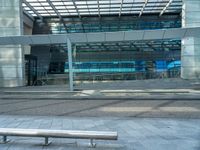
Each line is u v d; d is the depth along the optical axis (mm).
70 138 6195
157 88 20641
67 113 10922
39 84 31641
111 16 41438
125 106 12766
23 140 6461
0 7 26484
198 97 15086
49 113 10945
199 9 26609
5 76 26359
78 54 42594
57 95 17625
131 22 41250
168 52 42344
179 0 32062
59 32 41719
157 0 32375
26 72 30406
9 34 26453
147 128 7902
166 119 9438
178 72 37844
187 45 25953
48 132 5922
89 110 11664
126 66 42969
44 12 37938
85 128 7906
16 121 9062
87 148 5840
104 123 8711
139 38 18078
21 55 26406
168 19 40750
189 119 9414
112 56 43000
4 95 18047
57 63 41688
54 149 5754
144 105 13023
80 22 41656
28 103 14203
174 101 14367
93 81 33781
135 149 5746
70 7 35469
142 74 37406
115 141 6410
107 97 15781
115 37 18109
